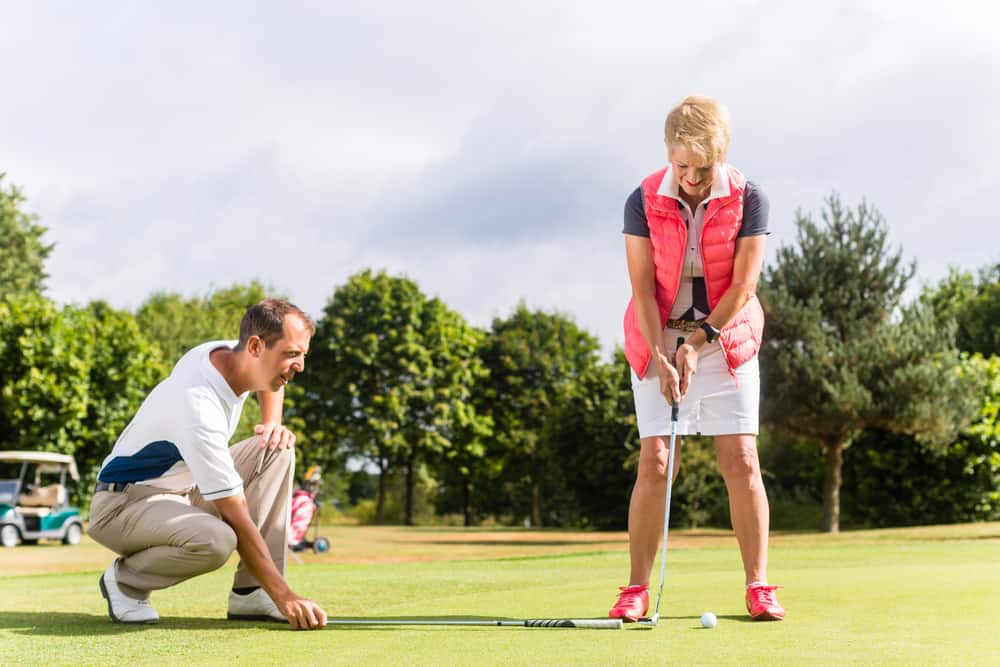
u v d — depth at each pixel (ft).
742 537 10.96
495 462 131.03
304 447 125.29
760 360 54.03
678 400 10.98
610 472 79.82
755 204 11.25
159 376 78.18
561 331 136.15
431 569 20.77
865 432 60.80
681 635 8.61
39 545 49.49
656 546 11.10
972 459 58.08
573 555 30.42
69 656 7.78
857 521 63.26
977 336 98.78
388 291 129.59
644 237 11.45
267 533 10.96
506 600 12.29
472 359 133.49
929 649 7.63
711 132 10.59
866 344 52.65
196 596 13.24
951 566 16.51
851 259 54.08
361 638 8.66
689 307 11.55
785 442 59.11
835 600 11.14
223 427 10.00
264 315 9.86
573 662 7.16
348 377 128.57
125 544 10.19
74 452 72.18
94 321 76.69
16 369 70.18
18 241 108.58
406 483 135.54
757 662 7.07
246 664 7.27
